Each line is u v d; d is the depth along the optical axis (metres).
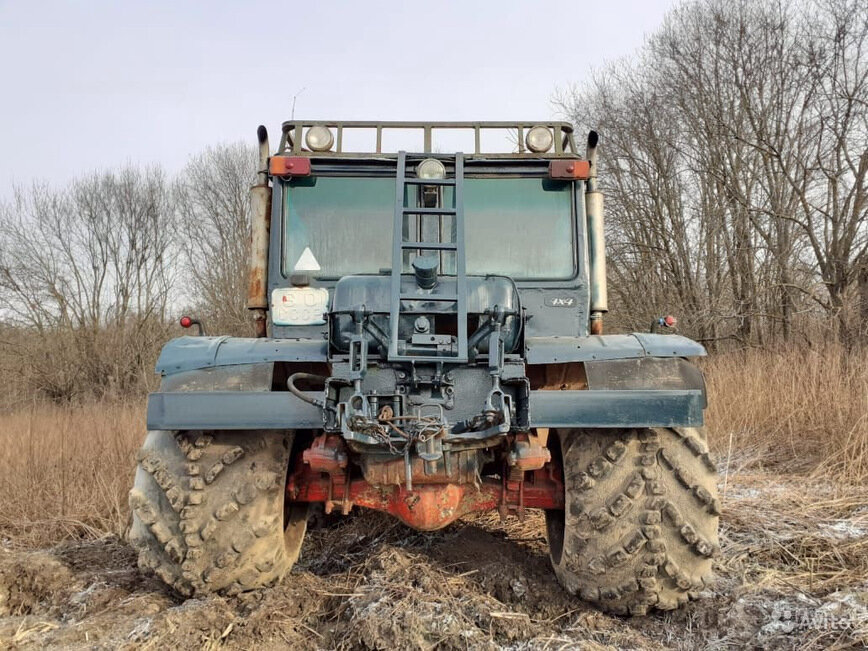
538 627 2.85
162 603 3.16
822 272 12.95
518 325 2.85
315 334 3.59
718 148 15.42
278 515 2.92
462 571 3.37
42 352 23.39
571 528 2.86
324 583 3.35
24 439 7.81
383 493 3.00
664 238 17.08
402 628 2.73
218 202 25.94
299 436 3.20
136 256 25.12
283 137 3.95
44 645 2.84
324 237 3.70
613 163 17.75
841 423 6.38
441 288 2.90
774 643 2.69
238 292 24.67
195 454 2.84
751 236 14.69
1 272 23.66
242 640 2.78
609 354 2.81
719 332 15.43
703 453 2.84
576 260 3.68
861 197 12.44
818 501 4.61
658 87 17.00
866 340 10.47
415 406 2.61
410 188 3.71
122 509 5.37
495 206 3.73
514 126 3.99
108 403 16.14
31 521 5.38
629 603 2.88
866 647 2.56
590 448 2.88
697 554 2.81
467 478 2.71
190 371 2.78
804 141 14.09
